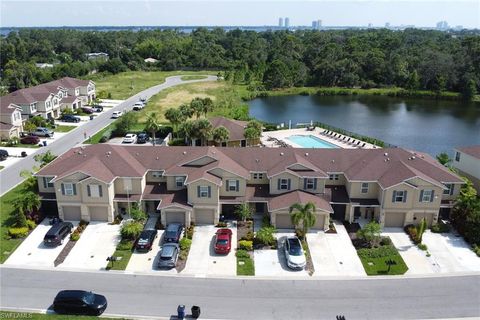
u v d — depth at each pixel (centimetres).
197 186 4394
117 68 17462
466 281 3634
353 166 4812
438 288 3534
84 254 3969
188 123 6994
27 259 3878
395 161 4744
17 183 5553
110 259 3791
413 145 8519
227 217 4678
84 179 4369
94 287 3497
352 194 4603
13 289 3459
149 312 3209
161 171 4794
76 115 9475
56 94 9325
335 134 8419
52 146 7250
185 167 4722
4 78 14125
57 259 3881
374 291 3484
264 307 3278
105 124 8825
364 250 4050
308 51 18550
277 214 4412
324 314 3206
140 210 4503
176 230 4203
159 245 4125
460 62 14588
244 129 7481
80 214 4559
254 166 4822
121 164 4697
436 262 3903
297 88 15600
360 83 15800
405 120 10881
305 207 4044
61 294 3197
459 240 4294
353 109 12394
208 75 17450
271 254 4006
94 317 3136
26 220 4394
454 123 10600
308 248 4106
